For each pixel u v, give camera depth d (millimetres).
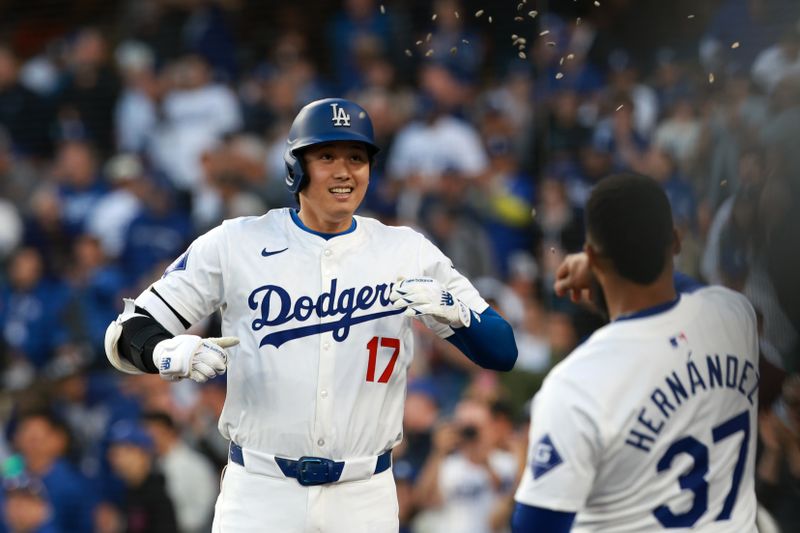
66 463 25016
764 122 18578
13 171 31719
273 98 30812
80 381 26125
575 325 22969
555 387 8945
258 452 11422
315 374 11305
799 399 12727
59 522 24547
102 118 32188
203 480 24266
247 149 30266
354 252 11594
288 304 11391
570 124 24203
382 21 30141
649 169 21297
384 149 29031
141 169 30953
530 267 26531
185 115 31219
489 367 11633
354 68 30281
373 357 11461
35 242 30406
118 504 24328
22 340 28578
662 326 9109
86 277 29156
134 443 24359
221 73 31609
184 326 11547
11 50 33312
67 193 31000
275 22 31438
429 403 23078
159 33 32562
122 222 29766
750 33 21062
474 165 28188
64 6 33625
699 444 9000
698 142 19828
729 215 15188
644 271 9156
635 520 8984
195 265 11531
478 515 21828
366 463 11430
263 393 11336
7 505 24703
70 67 32844
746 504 9234
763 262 14383
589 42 23875
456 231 27172
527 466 8969
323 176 11273
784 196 14828
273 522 11297
